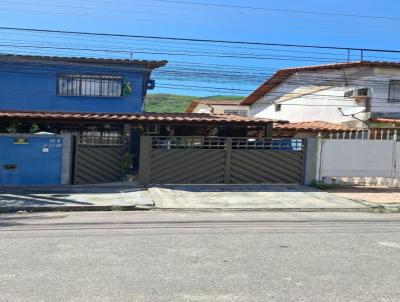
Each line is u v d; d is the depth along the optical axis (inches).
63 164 631.2
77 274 223.1
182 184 647.8
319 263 248.2
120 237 314.2
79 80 836.6
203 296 192.9
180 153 649.0
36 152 624.1
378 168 673.0
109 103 843.4
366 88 930.7
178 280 214.5
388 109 928.9
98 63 833.5
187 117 796.0
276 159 667.4
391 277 223.6
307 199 550.3
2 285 205.2
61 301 185.5
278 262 249.1
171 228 354.3
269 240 307.7
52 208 473.1
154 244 291.3
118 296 191.9
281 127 943.7
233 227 361.7
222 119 783.1
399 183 673.0
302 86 1151.0
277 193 590.2
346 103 984.3
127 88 844.0
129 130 807.1
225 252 271.0
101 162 653.9
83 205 482.6
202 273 226.4
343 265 245.0
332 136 860.0
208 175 654.5
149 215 436.8
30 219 404.8
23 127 764.6
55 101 829.8
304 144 670.5
